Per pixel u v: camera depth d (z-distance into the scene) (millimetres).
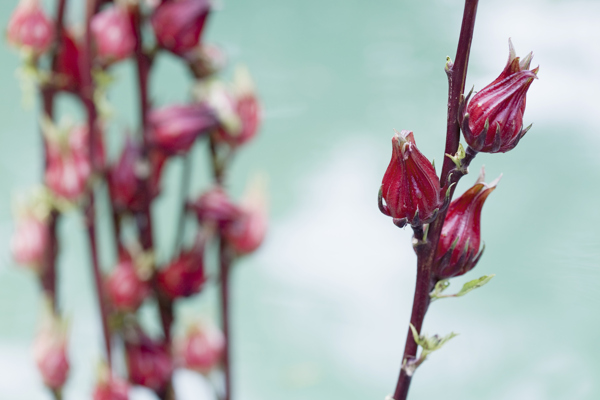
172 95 2240
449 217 834
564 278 1521
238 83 999
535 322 1749
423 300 832
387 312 1856
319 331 1820
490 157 2152
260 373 1709
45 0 1610
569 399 1593
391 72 2402
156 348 1018
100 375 998
